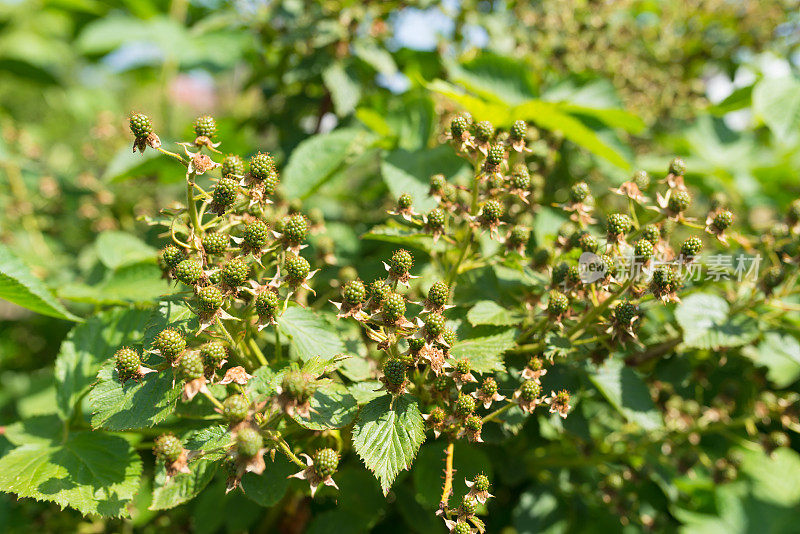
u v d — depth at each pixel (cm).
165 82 448
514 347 187
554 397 168
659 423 199
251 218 180
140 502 275
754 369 270
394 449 147
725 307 222
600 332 184
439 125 310
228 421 140
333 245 275
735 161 430
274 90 382
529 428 235
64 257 401
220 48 420
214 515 260
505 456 239
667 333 245
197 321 160
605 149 269
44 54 736
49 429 204
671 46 456
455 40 363
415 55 358
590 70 374
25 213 376
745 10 462
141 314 212
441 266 229
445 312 199
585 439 210
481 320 187
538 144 292
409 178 261
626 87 408
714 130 452
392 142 298
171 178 331
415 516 221
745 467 350
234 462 144
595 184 367
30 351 459
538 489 258
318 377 159
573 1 374
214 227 183
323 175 272
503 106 288
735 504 347
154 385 156
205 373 144
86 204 382
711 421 258
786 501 356
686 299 221
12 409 371
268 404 143
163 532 279
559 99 347
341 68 312
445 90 260
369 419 152
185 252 173
